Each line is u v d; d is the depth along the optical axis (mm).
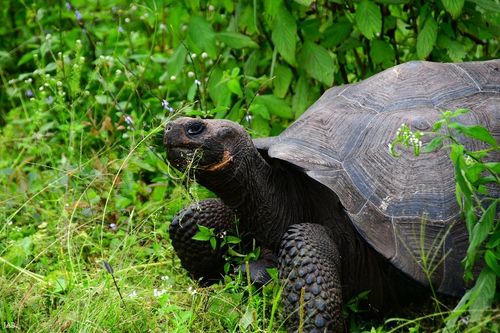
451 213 6176
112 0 10836
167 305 6414
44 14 11383
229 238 6789
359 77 9273
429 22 8211
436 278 6055
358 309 6641
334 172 6379
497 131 6438
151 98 9438
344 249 6508
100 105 10227
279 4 8297
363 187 6297
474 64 7090
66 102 10266
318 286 5945
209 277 7215
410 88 6785
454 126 5527
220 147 6406
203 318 6398
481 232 5492
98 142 9727
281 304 6289
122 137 9312
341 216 6512
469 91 6770
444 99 6676
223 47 9648
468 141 6367
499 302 5871
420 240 6098
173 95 9844
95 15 10867
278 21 8375
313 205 6754
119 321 6258
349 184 6316
